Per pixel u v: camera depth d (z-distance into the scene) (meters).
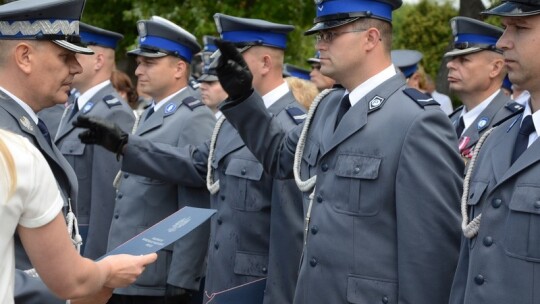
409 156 3.16
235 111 3.78
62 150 5.48
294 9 11.65
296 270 4.12
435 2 16.41
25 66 2.94
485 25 4.92
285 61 11.88
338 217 3.29
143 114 5.27
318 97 3.70
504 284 2.73
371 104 3.32
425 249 3.12
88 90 5.63
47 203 2.36
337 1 3.38
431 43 15.89
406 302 3.13
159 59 5.05
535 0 2.72
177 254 4.75
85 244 5.43
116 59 12.95
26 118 2.95
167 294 4.80
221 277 4.36
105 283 2.60
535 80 2.81
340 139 3.34
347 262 3.24
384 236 3.22
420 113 3.21
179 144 4.82
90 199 5.42
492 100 4.95
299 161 3.66
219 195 4.45
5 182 2.26
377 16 3.38
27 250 2.38
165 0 11.49
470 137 4.89
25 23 2.92
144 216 4.89
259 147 3.85
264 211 4.28
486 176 2.92
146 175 4.52
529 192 2.70
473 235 2.93
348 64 3.39
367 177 3.22
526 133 2.86
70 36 3.02
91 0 12.49
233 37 4.45
